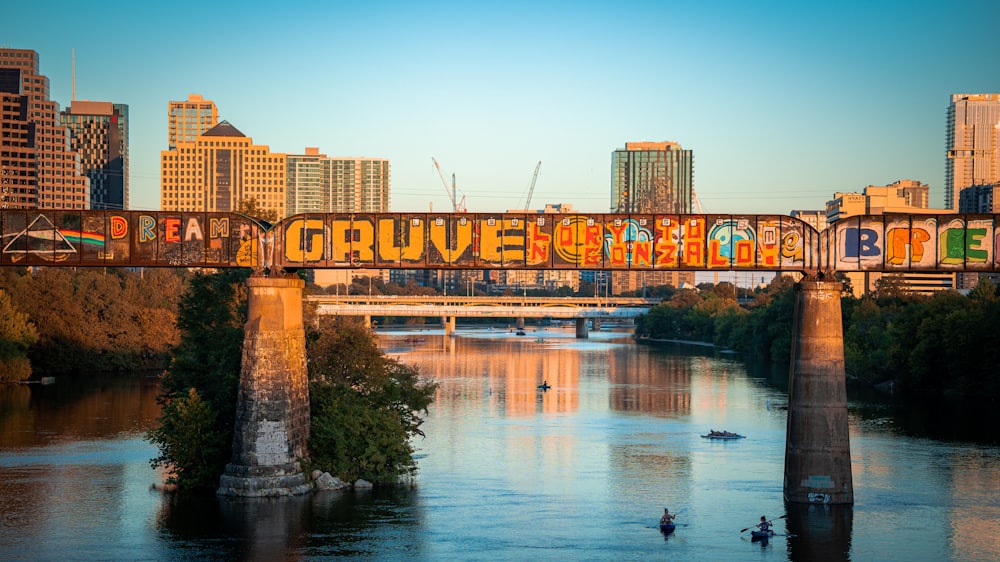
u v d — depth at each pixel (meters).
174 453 92.75
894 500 91.69
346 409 96.88
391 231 89.12
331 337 105.25
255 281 87.75
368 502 90.50
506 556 75.69
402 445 98.75
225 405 96.31
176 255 88.88
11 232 88.44
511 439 126.25
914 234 87.00
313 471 92.50
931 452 114.69
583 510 89.25
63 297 198.75
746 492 96.12
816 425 87.50
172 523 83.19
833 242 87.62
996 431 129.62
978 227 86.56
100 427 130.62
